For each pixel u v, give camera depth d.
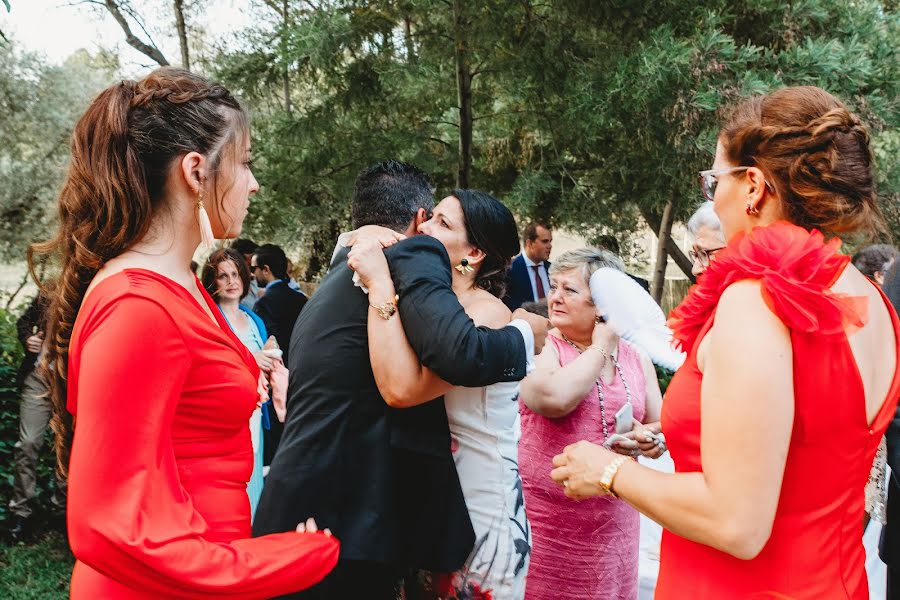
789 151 1.24
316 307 1.79
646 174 6.68
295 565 1.31
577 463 1.39
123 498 1.14
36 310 4.26
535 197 6.78
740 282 1.21
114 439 1.15
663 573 1.39
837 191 1.22
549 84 6.39
